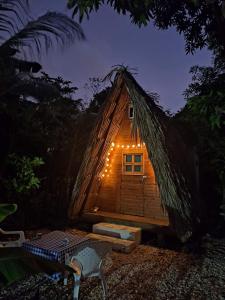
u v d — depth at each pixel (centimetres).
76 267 305
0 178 647
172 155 609
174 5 660
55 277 368
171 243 596
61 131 889
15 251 199
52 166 861
